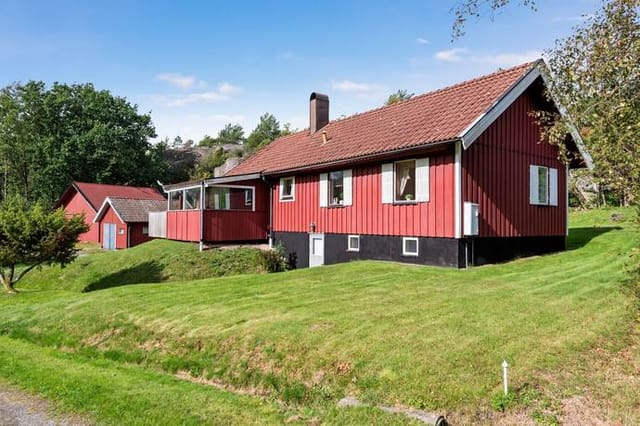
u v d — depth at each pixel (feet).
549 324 21.44
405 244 43.32
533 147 46.34
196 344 23.53
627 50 20.74
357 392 16.67
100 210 107.96
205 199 61.41
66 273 61.41
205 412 16.63
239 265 56.44
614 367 17.40
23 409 17.88
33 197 143.02
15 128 145.07
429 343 19.19
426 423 13.71
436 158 40.27
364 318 23.25
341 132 58.85
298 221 58.18
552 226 48.78
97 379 21.08
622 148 18.30
